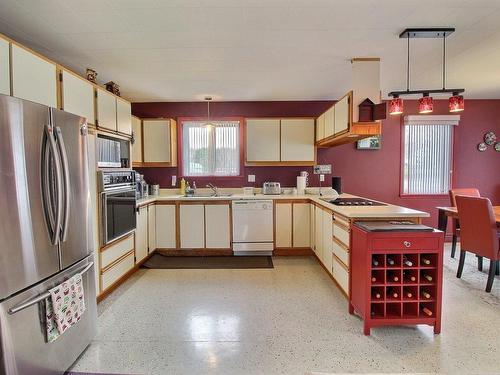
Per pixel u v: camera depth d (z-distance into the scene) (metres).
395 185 4.82
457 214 3.44
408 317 2.17
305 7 2.08
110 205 2.77
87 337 2.02
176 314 2.49
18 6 2.04
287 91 4.20
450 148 4.86
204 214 4.16
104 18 2.21
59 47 2.71
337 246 2.86
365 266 2.16
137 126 4.35
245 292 2.94
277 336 2.15
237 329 2.25
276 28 2.38
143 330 2.24
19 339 1.45
